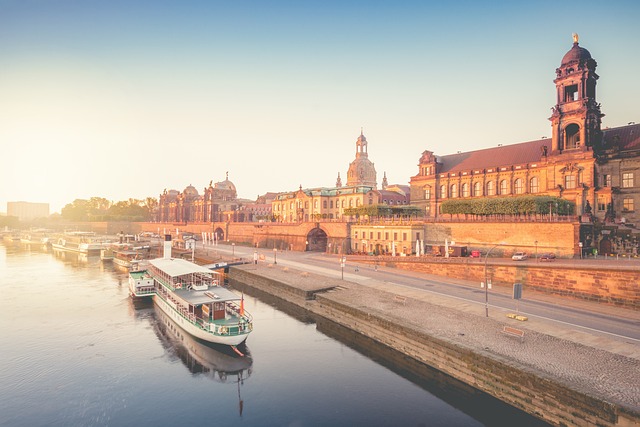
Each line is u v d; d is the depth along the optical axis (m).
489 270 58.28
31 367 37.31
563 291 49.56
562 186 80.62
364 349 40.84
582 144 79.06
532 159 93.38
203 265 85.00
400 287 56.44
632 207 73.69
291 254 106.00
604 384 24.64
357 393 31.44
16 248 159.50
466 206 76.88
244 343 42.72
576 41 83.12
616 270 44.72
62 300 63.50
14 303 61.50
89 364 38.00
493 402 28.45
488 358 29.03
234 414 28.91
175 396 31.73
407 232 83.31
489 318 40.09
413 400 30.23
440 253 78.88
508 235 70.94
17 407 30.23
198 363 38.16
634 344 32.12
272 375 35.00
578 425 23.33
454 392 31.36
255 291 70.62
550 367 27.30
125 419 28.52
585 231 63.94
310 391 31.98
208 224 176.75
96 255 132.75
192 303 44.34
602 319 39.38
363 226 95.31
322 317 52.00
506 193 94.75
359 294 52.78
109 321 51.75
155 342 43.94
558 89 83.88
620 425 21.30
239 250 122.81
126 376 35.44
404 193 149.88
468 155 110.06
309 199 135.62
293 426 27.12
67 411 29.62
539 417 25.50
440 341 33.25
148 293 61.78
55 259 120.94
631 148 77.06
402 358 37.38
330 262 85.19
